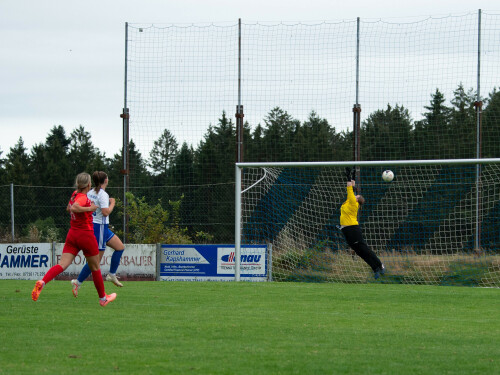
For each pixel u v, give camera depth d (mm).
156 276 60344
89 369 19562
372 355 21938
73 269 61062
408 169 79000
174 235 72312
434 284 56094
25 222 80375
